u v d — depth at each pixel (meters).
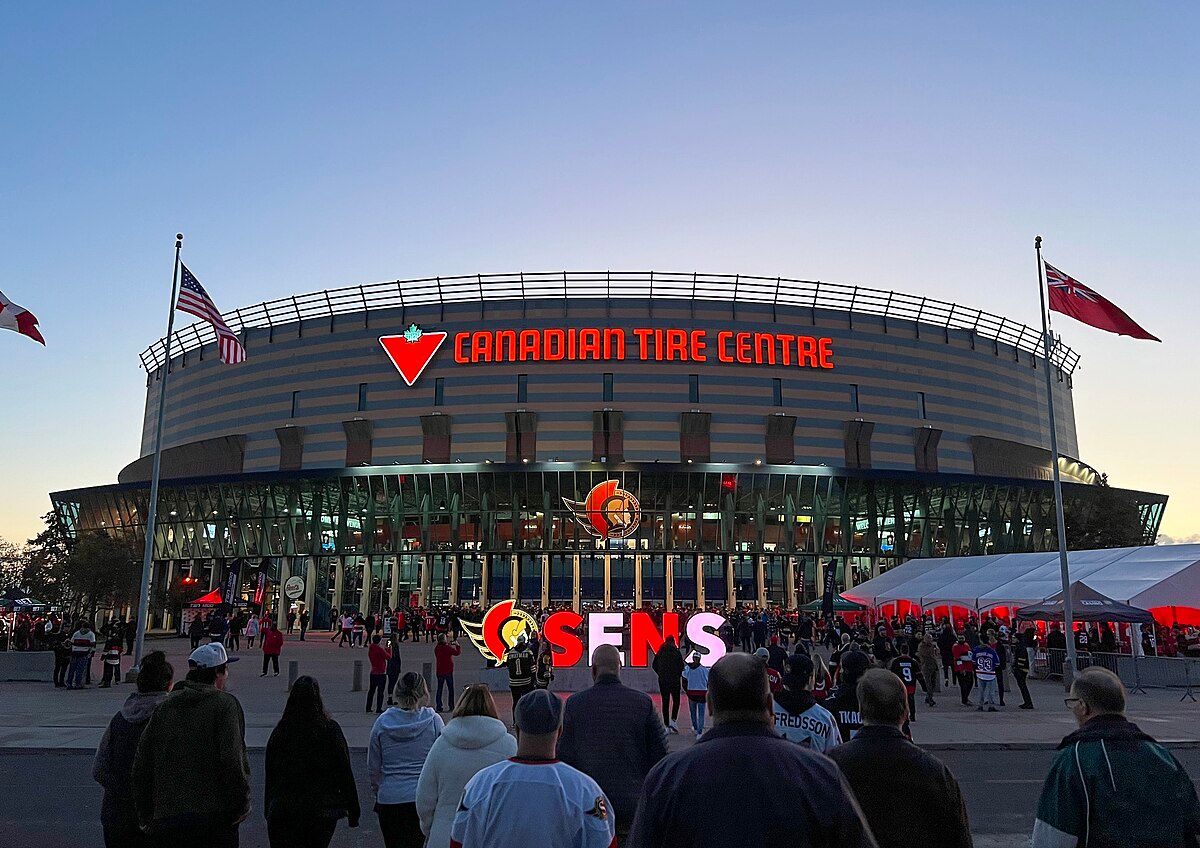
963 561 48.75
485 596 72.00
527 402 76.00
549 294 78.81
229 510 75.50
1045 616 32.69
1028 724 20.50
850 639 32.91
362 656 41.72
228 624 45.00
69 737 17.77
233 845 6.19
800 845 2.77
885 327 82.56
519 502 71.38
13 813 11.28
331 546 73.06
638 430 75.50
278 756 6.62
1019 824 10.80
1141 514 79.94
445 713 22.42
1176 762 4.23
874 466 79.06
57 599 59.44
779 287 80.00
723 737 3.07
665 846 2.88
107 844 6.58
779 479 72.12
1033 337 90.31
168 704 6.09
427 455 75.94
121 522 80.25
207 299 32.12
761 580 72.25
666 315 77.94
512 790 4.09
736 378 77.56
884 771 4.34
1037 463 89.50
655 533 71.25
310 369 80.88
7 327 24.14
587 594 72.88
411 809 6.80
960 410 84.06
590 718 6.78
